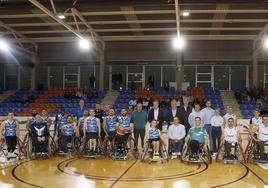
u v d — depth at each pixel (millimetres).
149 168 7832
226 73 20453
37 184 6246
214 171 7516
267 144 8375
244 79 20312
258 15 13688
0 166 8086
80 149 9422
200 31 16625
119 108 17703
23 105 18547
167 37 17891
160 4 11414
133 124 9422
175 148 9180
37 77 21359
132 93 19359
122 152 9031
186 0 11289
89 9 12930
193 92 19031
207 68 20562
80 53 20578
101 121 9992
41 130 9242
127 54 20047
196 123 8633
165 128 11336
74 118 10328
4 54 20906
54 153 9711
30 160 8930
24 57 20844
